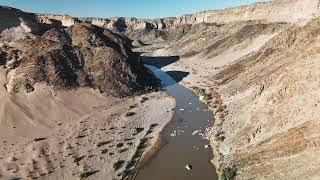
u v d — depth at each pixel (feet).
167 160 168.66
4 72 258.37
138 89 288.92
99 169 161.48
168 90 308.60
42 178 153.79
